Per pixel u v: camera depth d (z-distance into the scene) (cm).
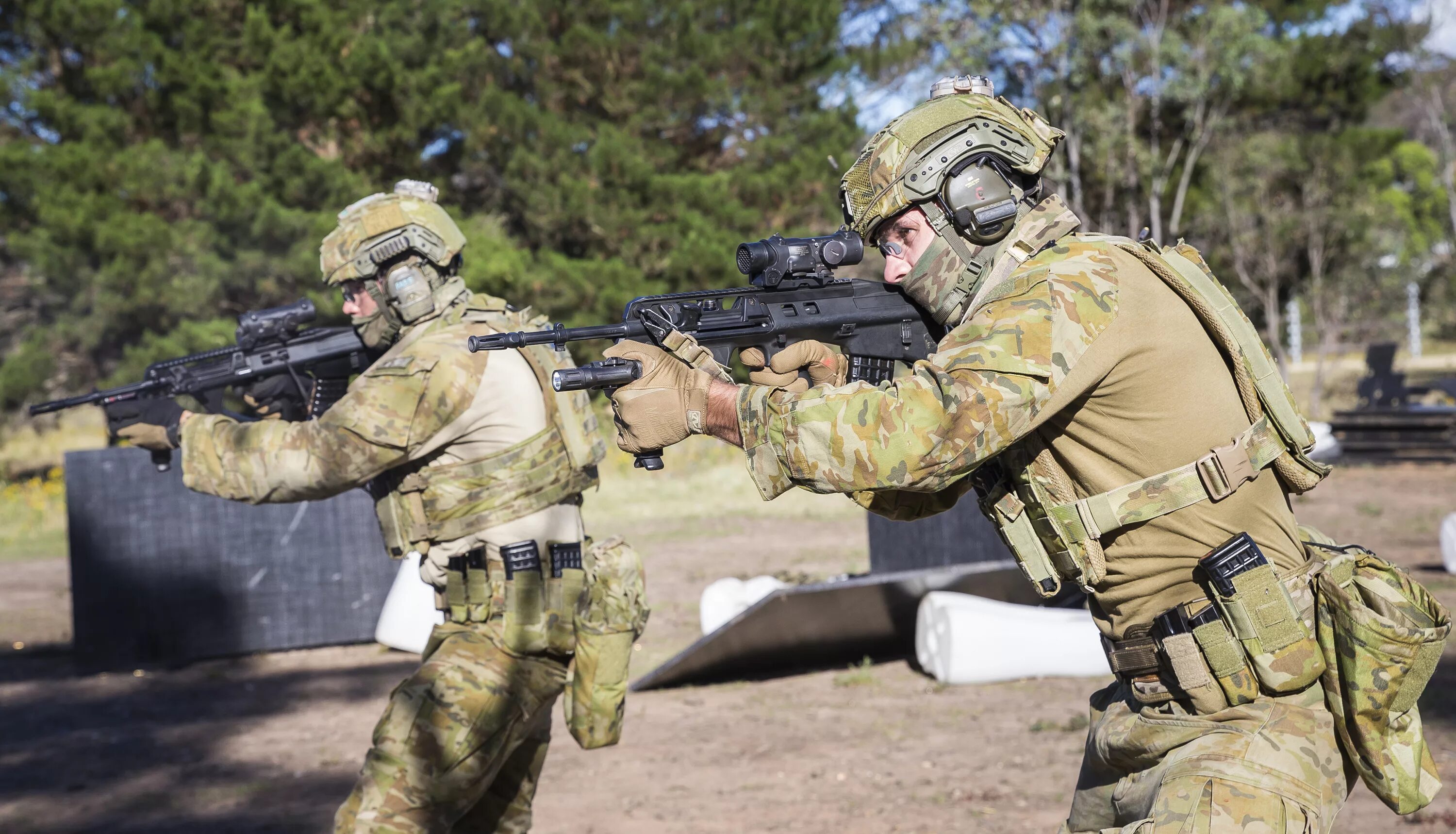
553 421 397
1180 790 241
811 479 241
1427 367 3759
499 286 2328
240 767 684
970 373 236
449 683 371
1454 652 813
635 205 2533
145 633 976
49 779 664
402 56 2422
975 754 644
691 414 256
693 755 666
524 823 418
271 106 2273
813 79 2728
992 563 893
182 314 2142
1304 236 3353
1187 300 254
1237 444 252
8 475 2566
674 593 1193
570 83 2652
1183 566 255
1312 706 253
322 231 2112
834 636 842
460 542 388
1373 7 3478
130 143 2270
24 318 2522
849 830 533
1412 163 4134
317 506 1023
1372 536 1335
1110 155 3041
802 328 267
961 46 2889
